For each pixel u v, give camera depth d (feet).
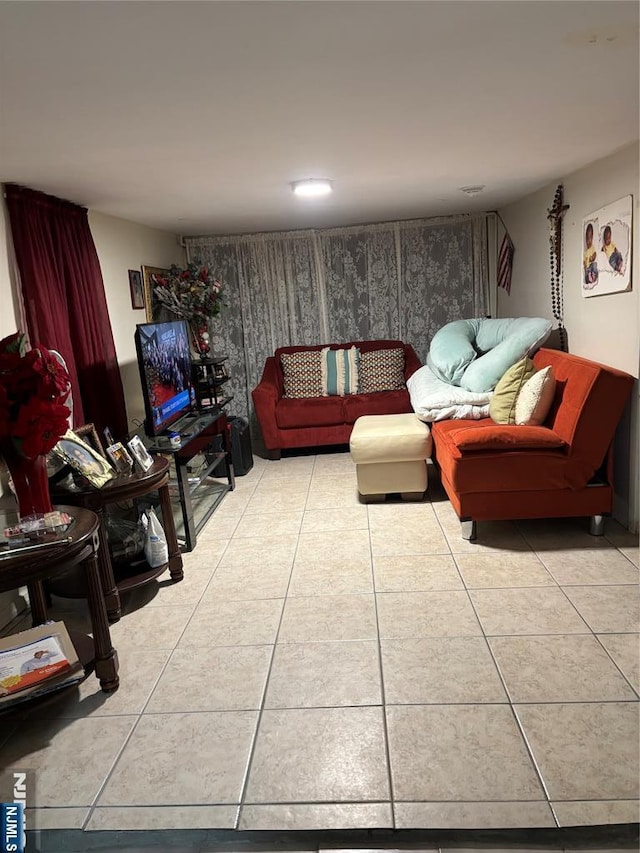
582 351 12.50
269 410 17.35
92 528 7.20
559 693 6.88
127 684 7.67
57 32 4.52
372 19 4.67
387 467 13.14
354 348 18.92
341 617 8.79
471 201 16.26
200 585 10.16
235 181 11.12
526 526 11.47
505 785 5.71
